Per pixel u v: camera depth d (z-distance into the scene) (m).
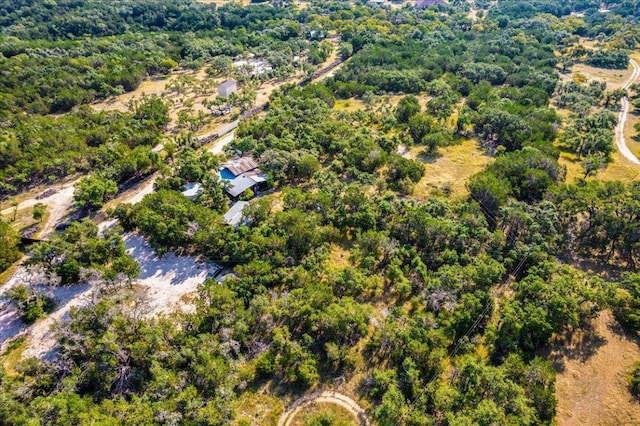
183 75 147.25
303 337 49.81
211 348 46.34
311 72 146.12
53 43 155.62
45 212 75.44
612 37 176.88
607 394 47.00
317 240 64.81
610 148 91.88
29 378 44.38
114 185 77.81
